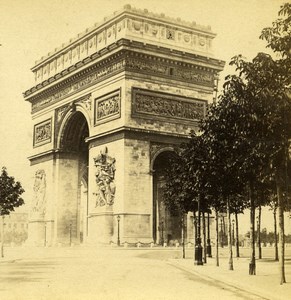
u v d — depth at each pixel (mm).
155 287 36469
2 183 75875
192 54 102500
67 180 118750
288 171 38062
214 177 49969
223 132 42875
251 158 39125
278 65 37125
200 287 36375
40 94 125188
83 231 132125
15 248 109312
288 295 31516
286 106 36781
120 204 94500
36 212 122438
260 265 55656
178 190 66625
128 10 98125
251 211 43125
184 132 101688
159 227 101938
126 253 78750
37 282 39844
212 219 106062
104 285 37750
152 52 98312
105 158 99188
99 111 103250
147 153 97188
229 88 39656
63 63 117625
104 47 99625
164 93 100250
